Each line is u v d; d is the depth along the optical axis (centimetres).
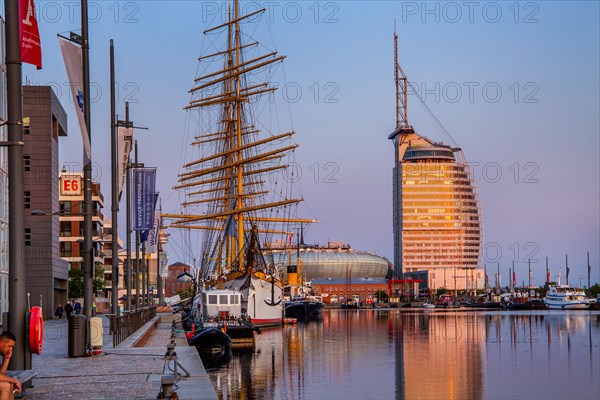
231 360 6906
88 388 2592
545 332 11862
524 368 6481
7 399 1731
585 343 9419
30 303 10506
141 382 2755
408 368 6400
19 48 2247
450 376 5881
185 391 2694
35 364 3406
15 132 2241
